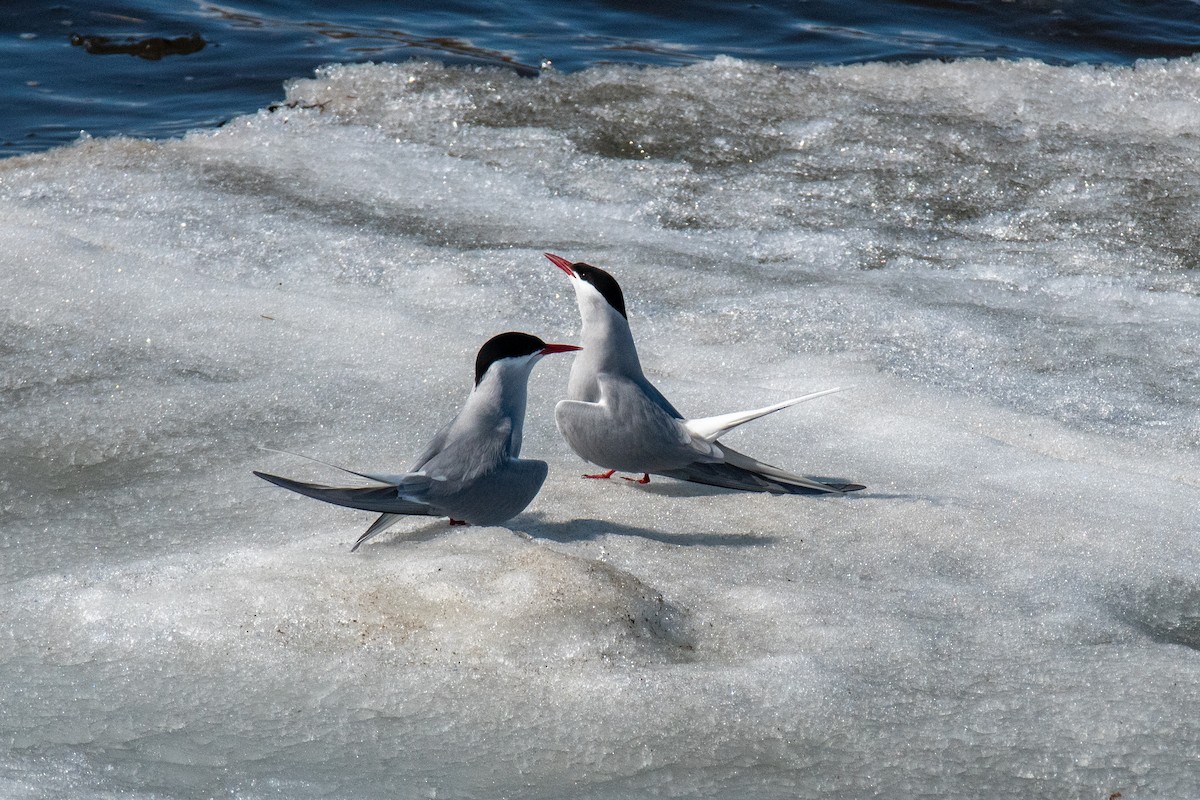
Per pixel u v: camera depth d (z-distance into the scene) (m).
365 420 10.62
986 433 10.95
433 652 7.54
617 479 9.91
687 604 8.05
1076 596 8.45
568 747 6.99
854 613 8.07
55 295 12.48
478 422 8.61
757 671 7.46
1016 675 7.63
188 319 12.23
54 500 9.38
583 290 9.59
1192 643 8.20
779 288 13.67
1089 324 13.21
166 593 8.00
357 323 12.27
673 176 16.61
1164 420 11.30
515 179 16.38
